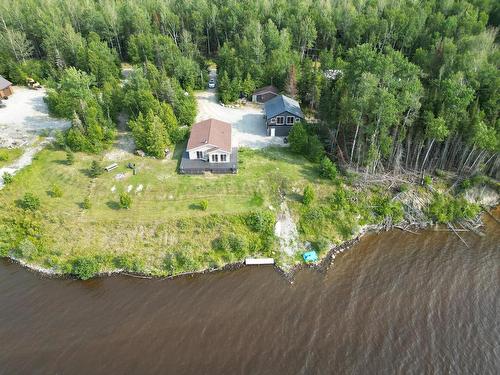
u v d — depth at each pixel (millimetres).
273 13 108312
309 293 46375
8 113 76188
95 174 58750
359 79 57688
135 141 64812
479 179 60438
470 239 54906
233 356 38938
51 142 67062
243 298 45594
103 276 47906
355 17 101938
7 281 46781
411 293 46344
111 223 51969
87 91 66750
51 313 43156
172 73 89438
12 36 91875
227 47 92125
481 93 61625
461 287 47156
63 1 112000
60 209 53531
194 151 61969
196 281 47781
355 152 62938
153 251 50094
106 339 40406
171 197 56031
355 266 50344
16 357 38469
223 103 84000
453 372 37781
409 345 40219
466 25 93000
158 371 37406
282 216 55125
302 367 38031
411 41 96125
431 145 58656
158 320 42594
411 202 58594
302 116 70625
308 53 108312
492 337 41094
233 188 57812
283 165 63188
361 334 41375
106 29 102500
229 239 50906
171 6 119250
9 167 60562
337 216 55719
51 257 48375
